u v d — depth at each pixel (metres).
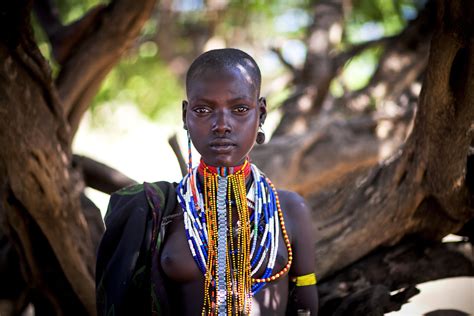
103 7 4.08
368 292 3.27
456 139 2.94
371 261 3.54
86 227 3.62
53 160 3.29
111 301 2.63
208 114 2.49
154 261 2.61
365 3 8.66
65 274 3.61
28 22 2.97
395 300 3.37
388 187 3.38
